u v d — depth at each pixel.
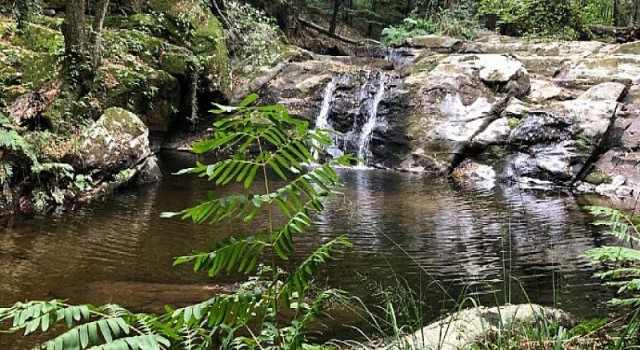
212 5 13.61
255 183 8.27
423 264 4.80
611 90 10.32
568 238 5.79
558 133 9.73
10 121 6.71
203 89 11.69
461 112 11.00
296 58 13.80
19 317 1.26
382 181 9.45
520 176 9.77
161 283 4.07
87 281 4.07
